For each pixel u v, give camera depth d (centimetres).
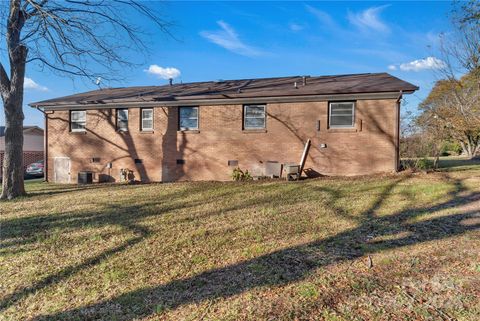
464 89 1170
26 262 465
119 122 1529
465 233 479
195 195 969
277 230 555
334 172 1269
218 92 1411
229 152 1380
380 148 1223
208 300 329
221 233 555
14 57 1052
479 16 1039
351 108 1259
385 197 787
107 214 746
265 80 1653
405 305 292
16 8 1010
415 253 412
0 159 2066
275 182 1190
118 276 401
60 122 1602
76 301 348
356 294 317
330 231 533
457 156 2656
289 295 325
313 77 1598
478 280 330
